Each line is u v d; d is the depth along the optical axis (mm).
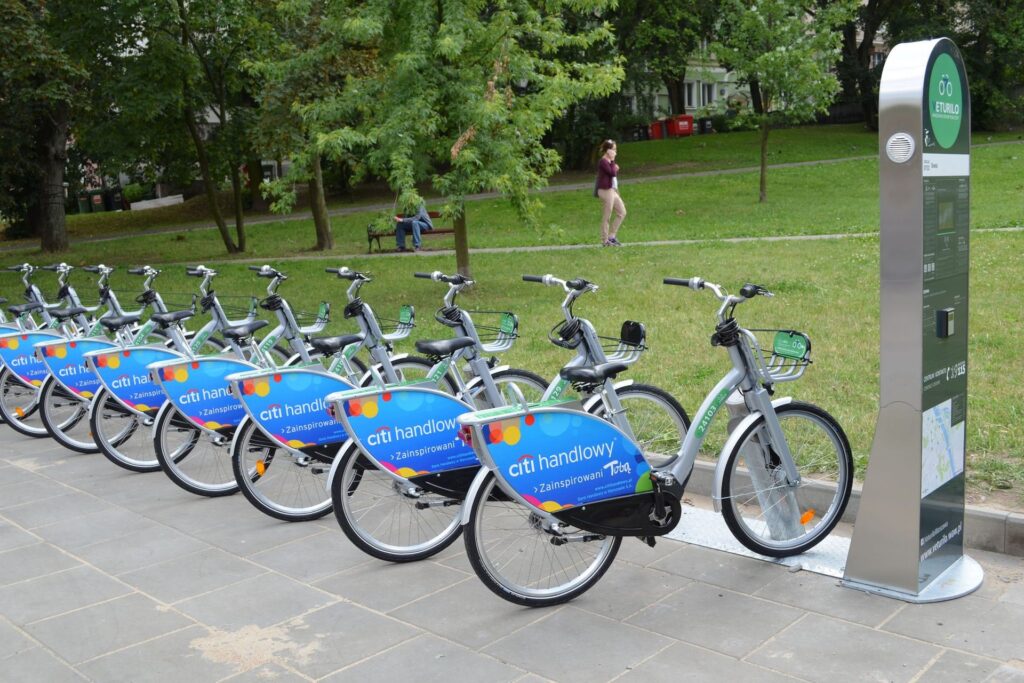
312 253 19578
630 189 27766
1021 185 21859
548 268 14461
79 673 3816
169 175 21984
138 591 4590
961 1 34188
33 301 8867
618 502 4211
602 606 4156
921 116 3730
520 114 11859
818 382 6961
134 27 17828
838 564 4434
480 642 3893
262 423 5285
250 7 18094
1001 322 8555
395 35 12312
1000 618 3801
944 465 4102
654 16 33531
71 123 22688
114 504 5953
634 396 5191
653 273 13141
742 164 32031
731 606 4074
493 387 5301
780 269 12664
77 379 7121
